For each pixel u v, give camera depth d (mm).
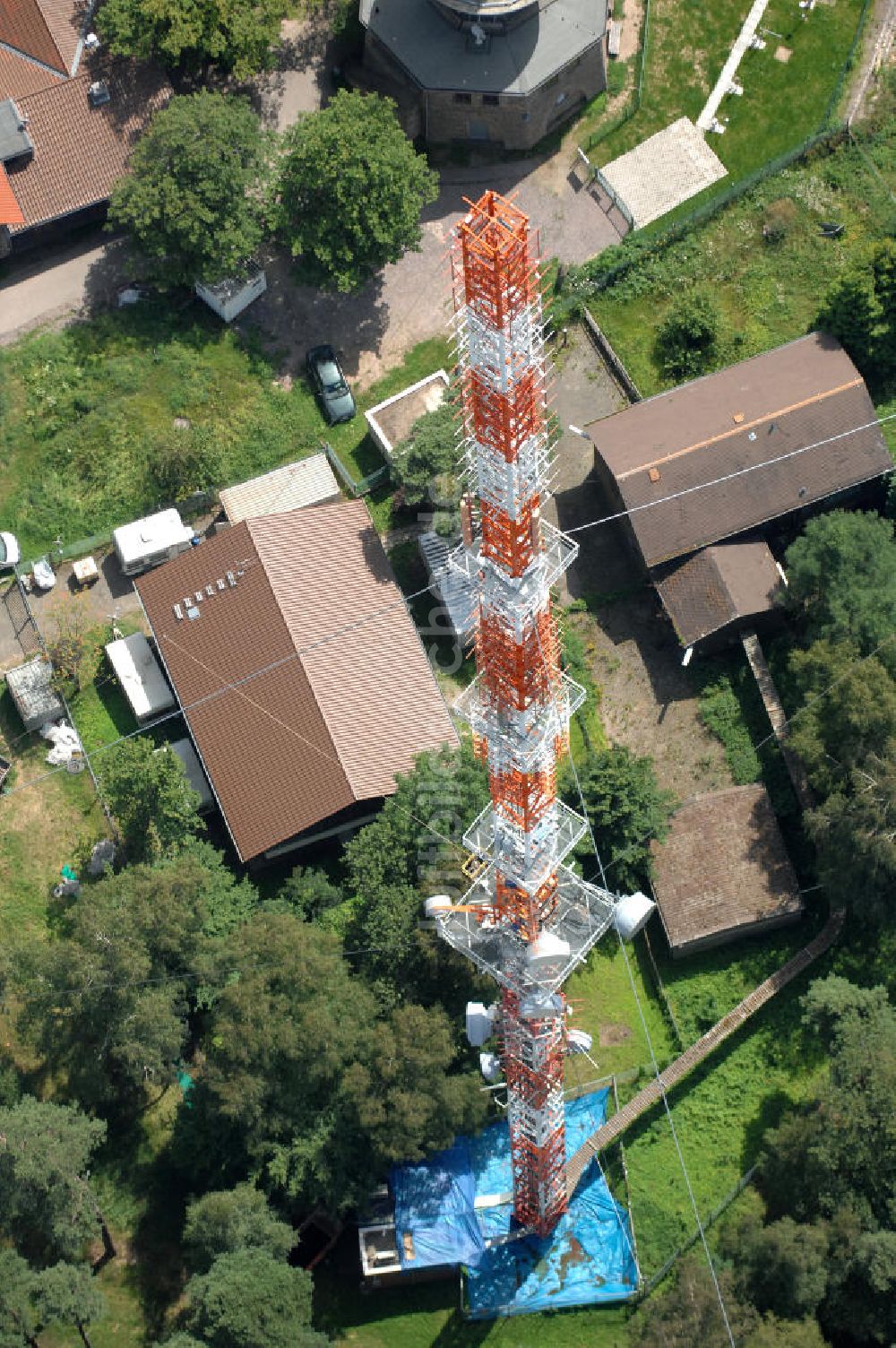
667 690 119812
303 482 124125
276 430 126812
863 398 120188
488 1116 109625
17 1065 112688
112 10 126125
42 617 123062
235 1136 106000
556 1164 103562
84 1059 108438
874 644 111438
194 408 127125
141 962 104125
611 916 94312
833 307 122625
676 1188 108500
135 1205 109562
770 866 112250
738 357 127125
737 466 118938
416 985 106625
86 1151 103250
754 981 112625
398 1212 105500
